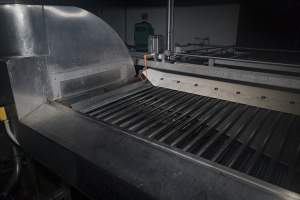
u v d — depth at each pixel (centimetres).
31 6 99
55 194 127
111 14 461
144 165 64
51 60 108
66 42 114
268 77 123
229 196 52
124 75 151
